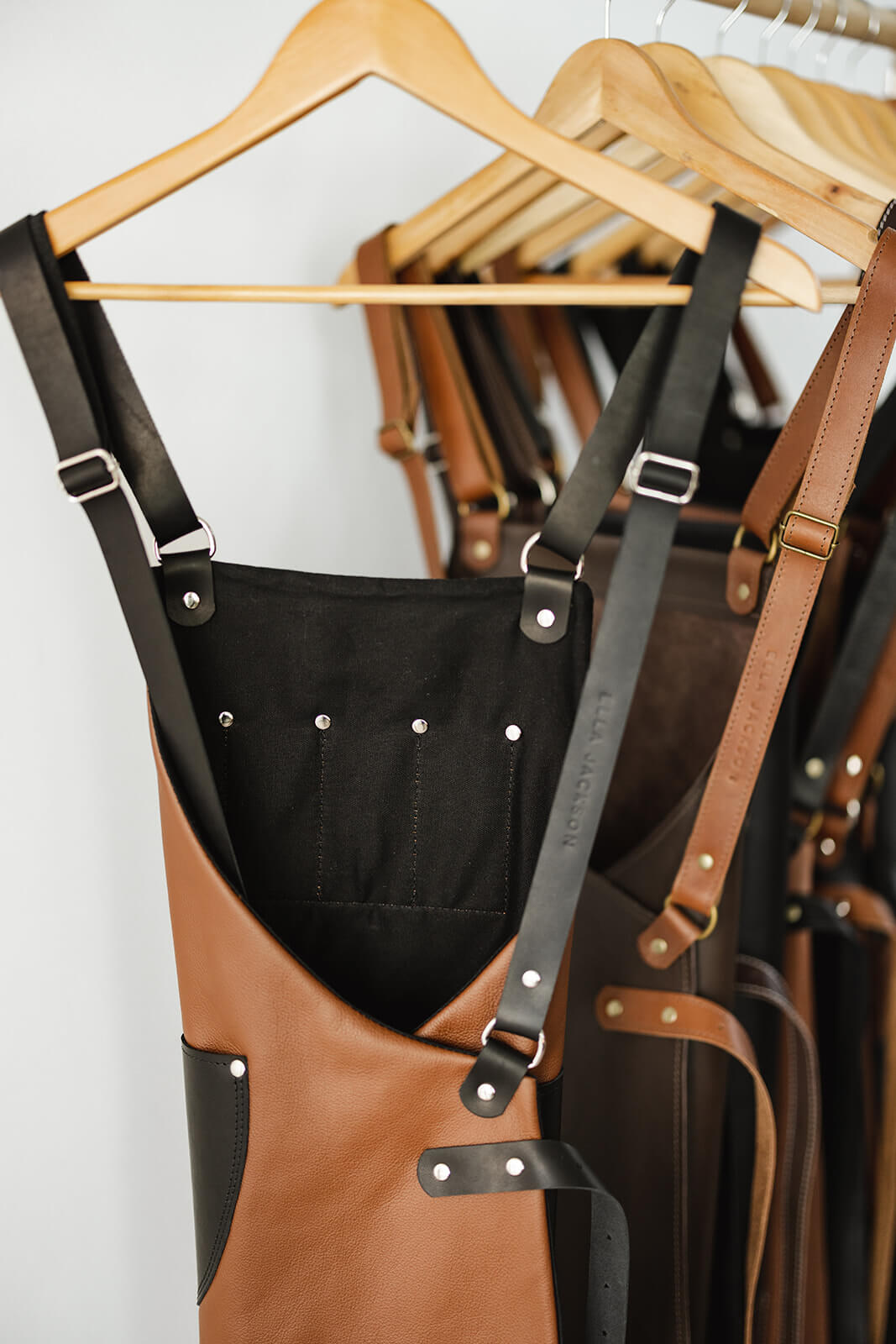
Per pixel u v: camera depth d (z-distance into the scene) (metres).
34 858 0.90
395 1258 0.61
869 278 0.61
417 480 0.90
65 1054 0.93
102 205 0.58
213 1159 0.63
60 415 0.58
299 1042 0.60
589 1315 0.66
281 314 0.98
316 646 0.66
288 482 1.00
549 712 0.65
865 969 0.97
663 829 0.79
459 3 1.01
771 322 1.38
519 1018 0.60
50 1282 0.94
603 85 0.65
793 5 0.78
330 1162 0.61
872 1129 1.04
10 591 0.87
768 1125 0.75
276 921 0.68
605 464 0.63
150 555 0.94
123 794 0.94
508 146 0.57
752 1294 0.76
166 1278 1.00
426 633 0.66
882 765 0.99
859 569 0.98
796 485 0.71
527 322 1.07
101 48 0.86
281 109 0.57
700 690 0.84
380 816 0.68
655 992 0.79
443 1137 0.60
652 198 0.58
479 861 0.67
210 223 0.93
